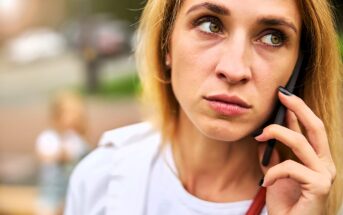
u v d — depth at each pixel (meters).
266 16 0.77
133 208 0.95
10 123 8.62
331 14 0.86
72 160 3.20
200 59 0.80
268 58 0.80
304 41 0.86
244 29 0.78
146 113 1.08
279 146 0.92
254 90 0.79
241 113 0.79
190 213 0.91
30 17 14.59
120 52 10.59
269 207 0.85
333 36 0.86
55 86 10.63
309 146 0.82
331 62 0.87
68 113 3.26
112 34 10.59
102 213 1.01
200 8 0.79
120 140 1.03
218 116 0.79
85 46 10.09
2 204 4.54
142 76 1.04
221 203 0.89
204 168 0.92
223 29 0.79
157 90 0.98
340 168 0.94
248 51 0.79
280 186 0.86
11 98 10.16
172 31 0.87
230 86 0.78
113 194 0.98
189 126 0.92
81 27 10.25
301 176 0.80
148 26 0.94
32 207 4.42
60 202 3.17
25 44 13.15
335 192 0.92
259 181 0.90
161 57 0.94
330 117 0.91
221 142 0.89
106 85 9.98
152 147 0.99
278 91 0.82
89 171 1.04
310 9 0.82
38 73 11.96
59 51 13.05
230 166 0.90
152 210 0.94
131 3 11.92
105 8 12.05
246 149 0.90
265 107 0.81
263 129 0.84
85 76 10.26
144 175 0.96
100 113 8.28
